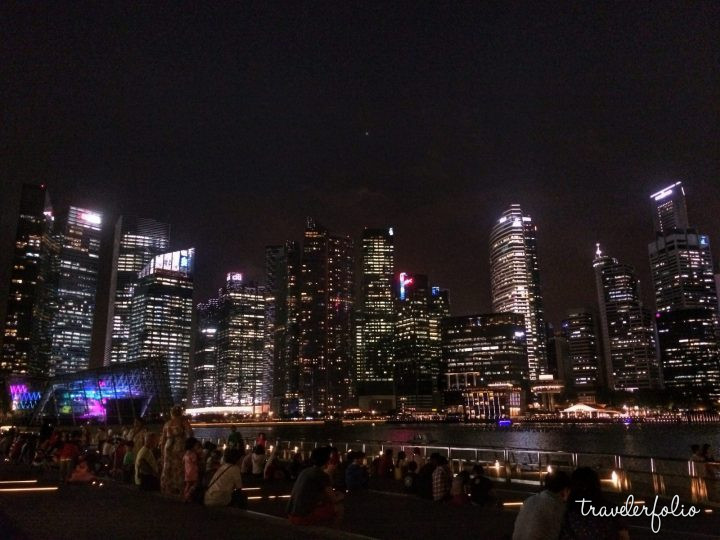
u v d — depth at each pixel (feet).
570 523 25.09
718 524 60.23
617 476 86.94
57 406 351.25
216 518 50.52
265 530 44.21
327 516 45.78
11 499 64.69
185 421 71.20
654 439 630.74
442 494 72.49
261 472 101.19
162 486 68.95
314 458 47.39
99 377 320.09
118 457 97.66
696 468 75.10
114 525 47.44
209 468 78.48
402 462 107.14
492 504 73.10
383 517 60.08
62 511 55.42
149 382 288.10
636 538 49.44
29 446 117.50
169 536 42.32
